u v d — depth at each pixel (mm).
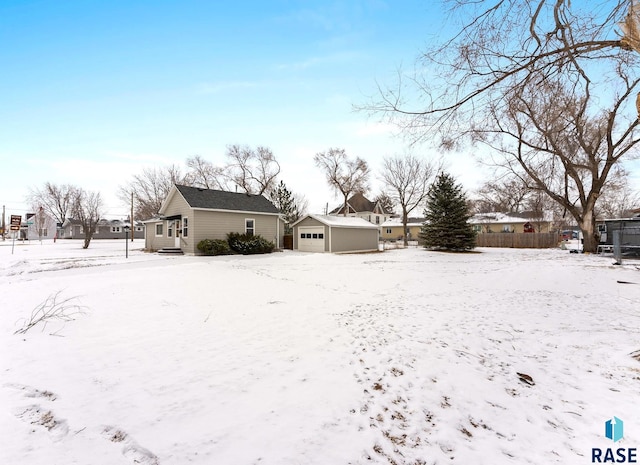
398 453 2094
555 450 2117
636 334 4445
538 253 22297
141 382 3057
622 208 30797
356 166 37875
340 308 6207
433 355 3781
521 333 4602
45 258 16984
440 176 26312
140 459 2016
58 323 4988
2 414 2482
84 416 2479
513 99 4328
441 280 10016
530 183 19188
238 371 3322
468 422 2447
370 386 3014
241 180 36438
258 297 7195
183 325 4969
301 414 2523
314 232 24266
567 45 3494
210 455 2045
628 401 2688
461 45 4105
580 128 5082
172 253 19875
